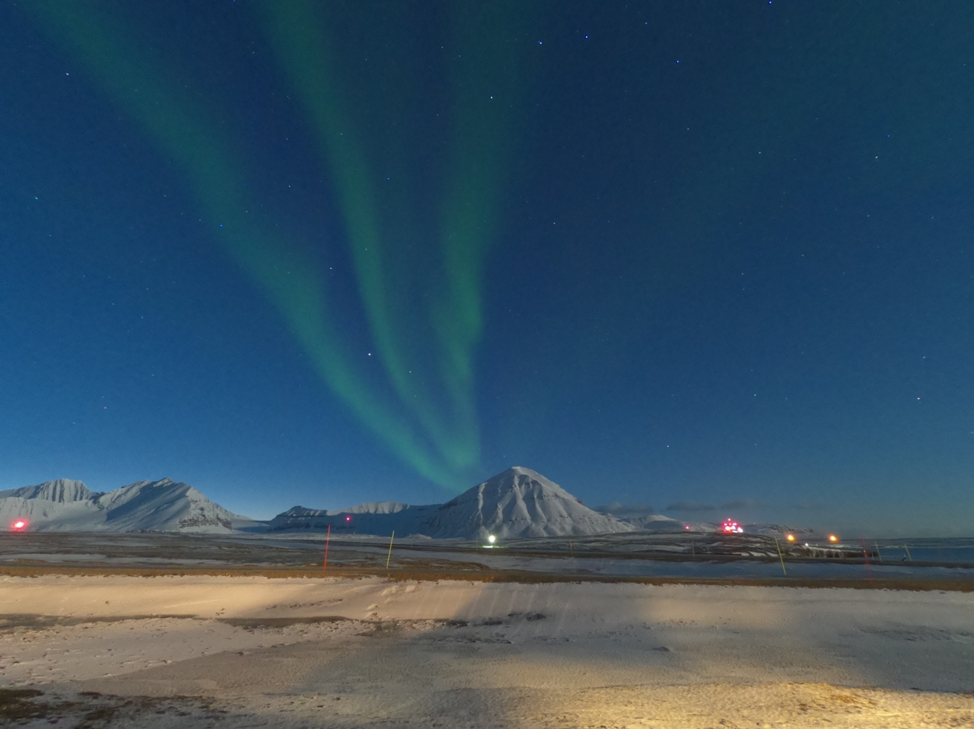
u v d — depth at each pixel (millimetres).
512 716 9266
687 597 26734
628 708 9766
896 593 26953
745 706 9820
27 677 13656
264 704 10656
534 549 90312
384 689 12820
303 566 41219
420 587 28016
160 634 20125
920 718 8625
